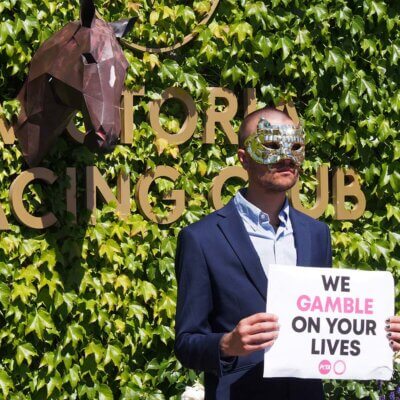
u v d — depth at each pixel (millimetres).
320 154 5605
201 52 5242
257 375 2799
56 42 4395
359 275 2834
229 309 2828
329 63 5555
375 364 2824
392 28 5715
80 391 4840
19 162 4695
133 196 5070
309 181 5543
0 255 4629
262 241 2934
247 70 5363
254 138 2961
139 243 5023
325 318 2785
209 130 5254
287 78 5535
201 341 2713
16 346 4652
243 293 2828
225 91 5309
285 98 5488
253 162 2961
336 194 5605
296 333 2756
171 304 5070
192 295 2832
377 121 5691
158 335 5094
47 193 4766
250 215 2959
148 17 5137
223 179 5262
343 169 5637
